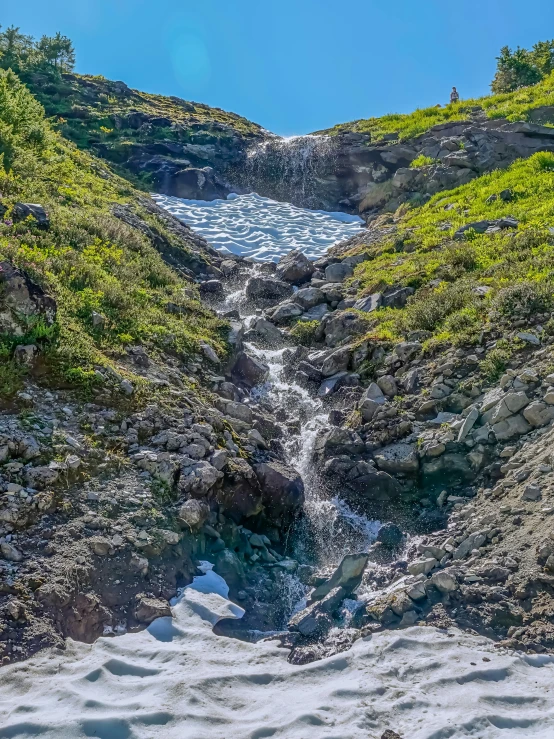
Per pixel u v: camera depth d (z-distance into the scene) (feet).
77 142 70.38
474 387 27.12
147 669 14.44
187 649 15.52
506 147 62.08
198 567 19.26
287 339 38.27
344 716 12.61
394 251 49.83
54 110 75.72
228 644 16.01
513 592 16.89
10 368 22.34
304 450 27.84
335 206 70.69
